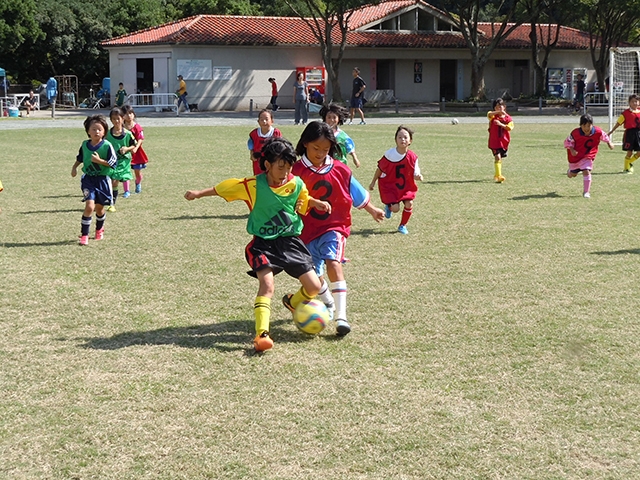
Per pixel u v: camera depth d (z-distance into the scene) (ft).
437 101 164.04
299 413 14.62
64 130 89.56
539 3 142.31
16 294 22.61
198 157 60.75
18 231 31.86
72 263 26.45
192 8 177.78
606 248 28.55
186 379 16.24
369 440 13.56
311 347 18.25
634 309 21.06
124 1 170.91
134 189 44.04
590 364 17.07
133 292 22.88
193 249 28.60
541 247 28.78
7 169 53.16
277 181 18.43
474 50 139.64
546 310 20.97
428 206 38.24
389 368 16.88
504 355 17.66
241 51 141.59
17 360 17.30
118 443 13.47
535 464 12.78
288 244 18.70
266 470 12.58
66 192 42.86
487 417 14.47
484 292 22.74
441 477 12.37
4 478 12.32
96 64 169.99
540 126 98.99
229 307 21.39
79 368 16.84
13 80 165.48
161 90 138.72
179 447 13.34
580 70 169.17
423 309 21.09
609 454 13.14
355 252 28.17
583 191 42.16
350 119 105.60
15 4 144.97
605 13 154.51
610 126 79.97
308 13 158.92
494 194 42.06
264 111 33.60
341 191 20.01
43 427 14.06
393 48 154.20
